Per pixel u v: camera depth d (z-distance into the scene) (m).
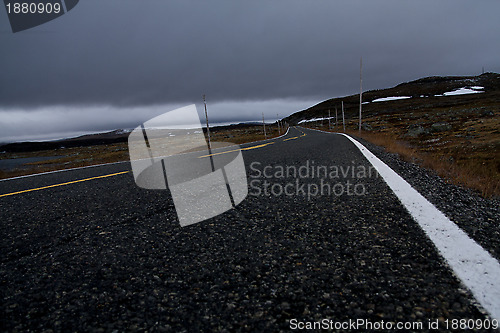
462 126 34.69
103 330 1.01
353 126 62.28
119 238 2.05
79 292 1.30
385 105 124.00
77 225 2.48
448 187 3.40
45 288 1.36
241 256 1.60
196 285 1.30
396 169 4.52
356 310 1.04
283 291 1.21
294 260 1.50
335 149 9.23
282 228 2.04
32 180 6.75
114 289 1.30
